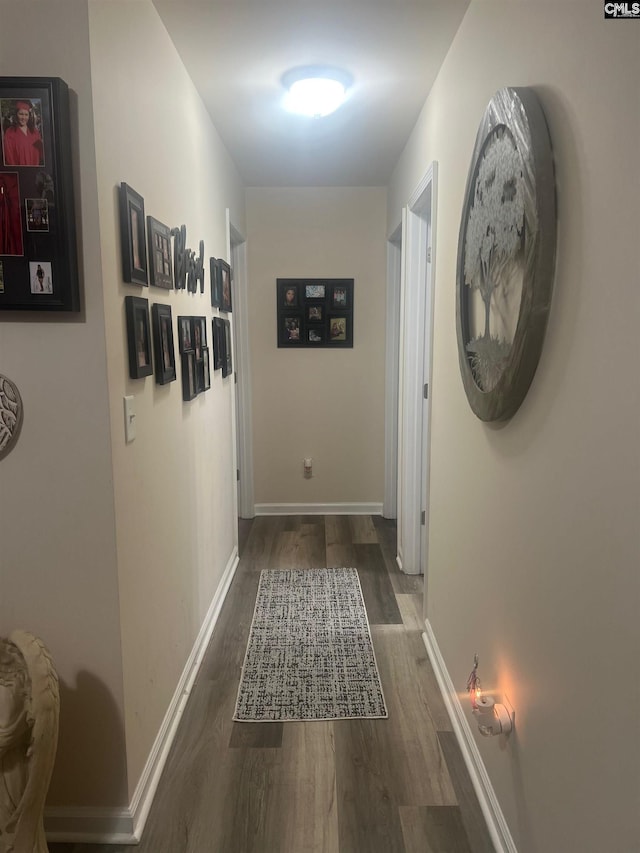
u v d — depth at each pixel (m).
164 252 1.81
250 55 2.08
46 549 1.43
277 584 3.12
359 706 2.09
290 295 4.06
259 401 4.20
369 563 3.41
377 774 1.77
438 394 2.29
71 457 1.39
